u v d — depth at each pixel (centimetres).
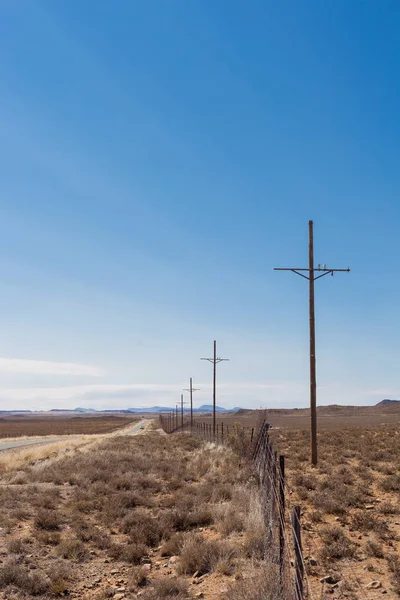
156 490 1966
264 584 770
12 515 1525
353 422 8825
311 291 2689
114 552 1152
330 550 1055
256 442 2367
